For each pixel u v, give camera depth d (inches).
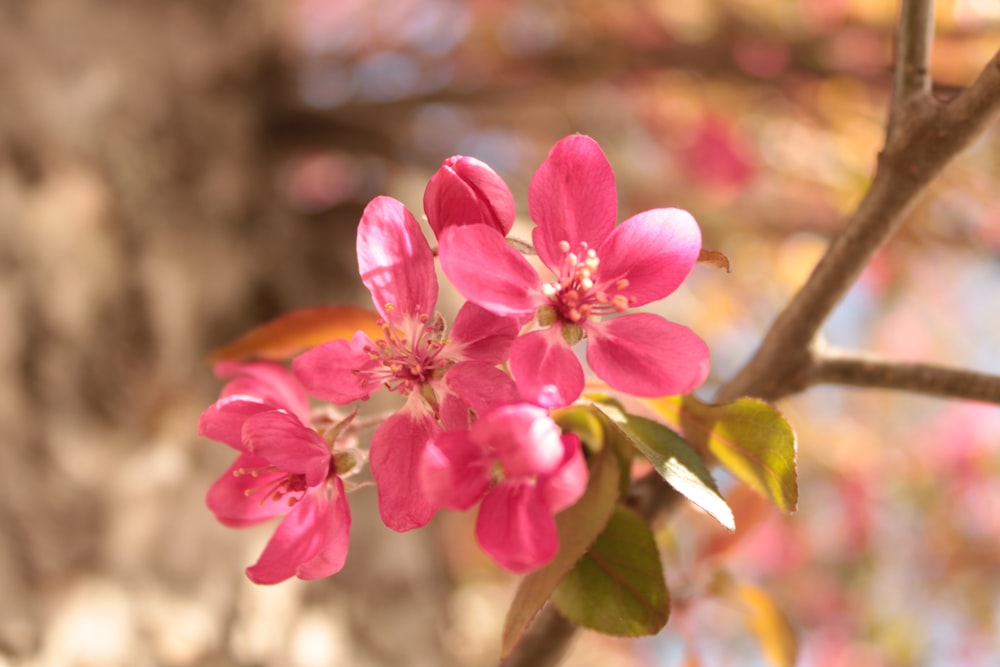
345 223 32.4
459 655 35.9
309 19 35.9
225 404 11.5
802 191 35.9
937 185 30.8
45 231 23.0
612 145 36.7
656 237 11.4
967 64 25.9
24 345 21.7
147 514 21.8
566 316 11.3
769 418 11.5
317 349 11.5
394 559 26.9
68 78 25.0
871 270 39.7
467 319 11.4
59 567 19.8
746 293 39.2
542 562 10.6
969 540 40.2
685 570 14.4
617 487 11.5
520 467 10.5
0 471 20.1
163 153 26.5
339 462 11.6
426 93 31.7
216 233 27.4
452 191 11.3
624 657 41.4
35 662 18.5
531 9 33.6
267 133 31.5
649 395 11.3
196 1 29.1
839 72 29.9
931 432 42.9
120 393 23.1
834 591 40.8
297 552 11.5
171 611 20.9
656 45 31.2
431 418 11.4
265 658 22.0
